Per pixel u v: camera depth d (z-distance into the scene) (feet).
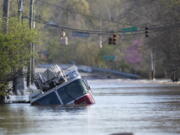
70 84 253.24
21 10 315.78
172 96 327.67
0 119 212.02
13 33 269.64
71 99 253.24
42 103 255.09
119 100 299.17
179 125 189.67
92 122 199.72
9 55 269.44
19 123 200.64
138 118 209.56
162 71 646.74
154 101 288.51
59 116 218.59
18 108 249.96
